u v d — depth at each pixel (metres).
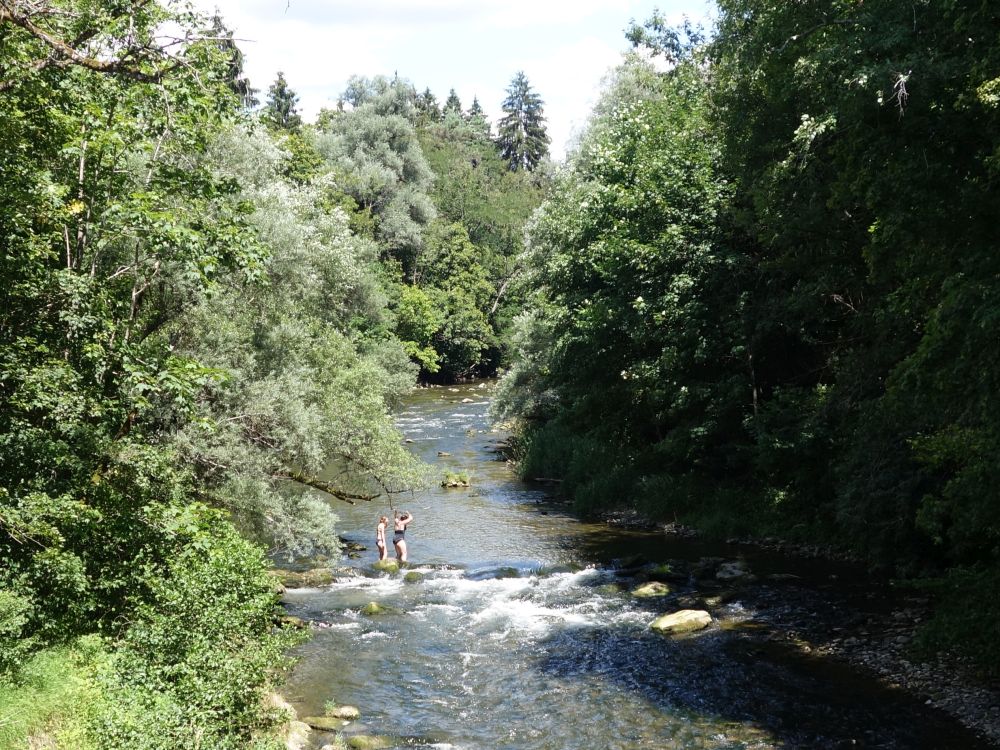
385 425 26.47
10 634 11.49
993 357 12.23
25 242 13.38
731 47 24.86
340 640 19.84
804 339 27.69
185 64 12.95
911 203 14.52
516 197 113.25
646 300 31.33
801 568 24.30
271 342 22.52
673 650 18.50
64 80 14.47
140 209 14.14
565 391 42.34
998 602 15.32
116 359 14.55
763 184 23.12
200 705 12.09
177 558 14.41
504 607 22.22
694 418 32.66
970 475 14.81
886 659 17.11
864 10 16.16
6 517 11.76
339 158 80.62
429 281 89.75
